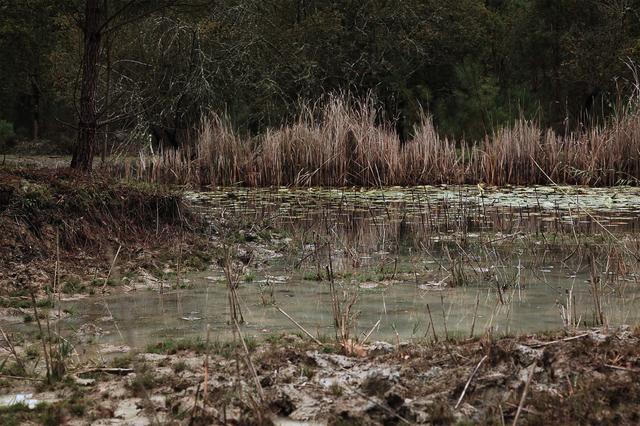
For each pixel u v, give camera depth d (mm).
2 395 5297
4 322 7340
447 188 19984
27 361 6086
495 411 4562
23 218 9719
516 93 33531
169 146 29625
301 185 20812
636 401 4590
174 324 7172
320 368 5453
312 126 21875
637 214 14664
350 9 33844
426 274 9430
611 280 9055
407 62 34125
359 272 9586
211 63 28109
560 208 15578
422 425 4473
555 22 36844
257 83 29125
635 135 20141
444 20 34562
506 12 47906
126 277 9086
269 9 33062
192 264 9906
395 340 6406
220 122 22750
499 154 21078
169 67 27609
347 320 6766
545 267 9867
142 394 4953
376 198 17797
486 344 5523
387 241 12000
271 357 5656
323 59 32531
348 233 12688
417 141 21641
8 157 34000
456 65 34500
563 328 6500
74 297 8289
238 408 4785
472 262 10172
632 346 5371
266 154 21156
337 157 20891
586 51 33375
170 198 11359
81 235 9992
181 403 4855
